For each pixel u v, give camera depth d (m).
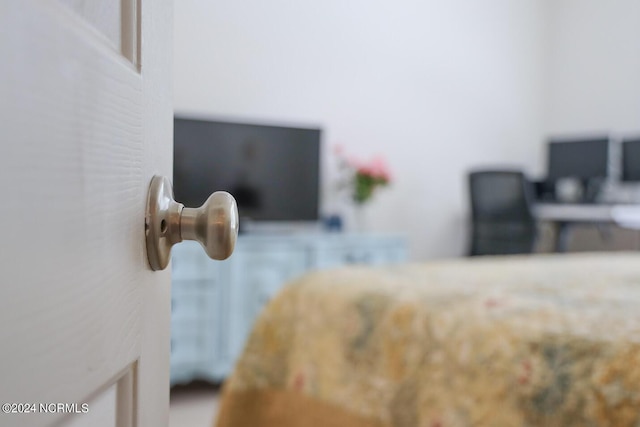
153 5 0.49
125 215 0.42
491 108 4.55
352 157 3.80
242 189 3.35
